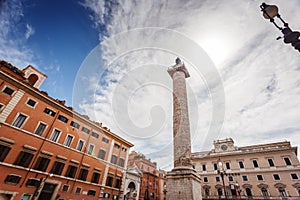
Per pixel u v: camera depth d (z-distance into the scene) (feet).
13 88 49.06
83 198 56.95
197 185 38.32
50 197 49.73
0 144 43.68
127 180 73.31
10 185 42.80
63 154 54.90
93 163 61.57
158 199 88.17
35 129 51.26
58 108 58.23
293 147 95.76
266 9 12.50
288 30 12.14
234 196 96.22
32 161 48.24
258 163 102.17
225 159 111.75
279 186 90.79
